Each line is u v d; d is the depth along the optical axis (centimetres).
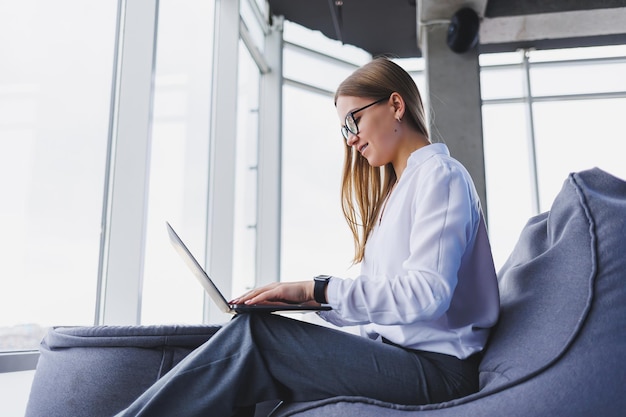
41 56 233
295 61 564
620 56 574
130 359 137
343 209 148
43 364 147
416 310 98
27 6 228
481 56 596
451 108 484
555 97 575
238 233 447
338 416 100
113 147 263
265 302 110
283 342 105
